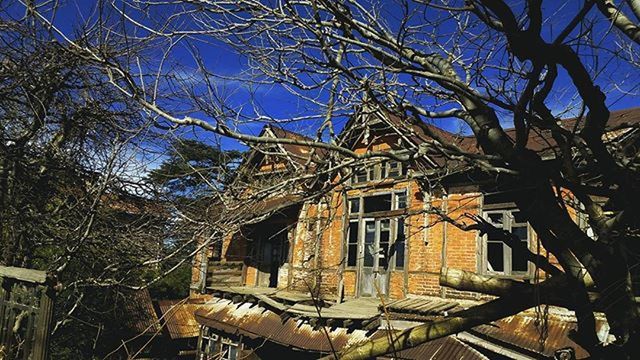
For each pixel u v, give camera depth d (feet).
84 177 26.78
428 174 13.64
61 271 22.40
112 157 20.25
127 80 10.57
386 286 43.01
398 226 43.21
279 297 45.37
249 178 12.63
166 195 15.72
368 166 12.64
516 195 10.71
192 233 13.15
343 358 11.35
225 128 9.85
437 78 10.44
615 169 9.43
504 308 10.95
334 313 37.37
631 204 9.34
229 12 11.83
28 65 20.66
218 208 12.87
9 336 16.31
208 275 56.29
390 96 12.51
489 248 38.60
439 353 30.32
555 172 9.90
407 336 11.12
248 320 47.88
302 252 50.70
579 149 10.62
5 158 25.44
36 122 24.38
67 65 19.83
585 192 9.87
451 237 38.47
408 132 12.69
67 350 38.19
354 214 46.62
